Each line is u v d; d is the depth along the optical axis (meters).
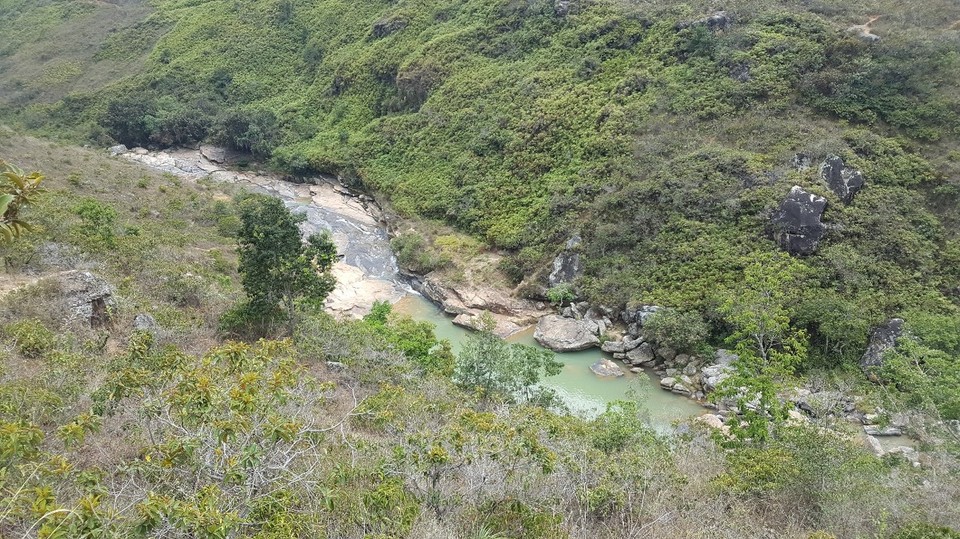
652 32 47.12
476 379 22.97
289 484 7.95
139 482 7.87
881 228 30.14
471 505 8.89
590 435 14.44
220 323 21.78
